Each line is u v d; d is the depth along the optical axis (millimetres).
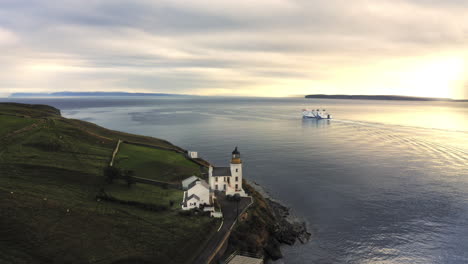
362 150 158750
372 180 108938
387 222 79062
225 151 159000
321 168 125562
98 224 64062
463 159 135125
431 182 105188
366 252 67312
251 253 65062
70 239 58312
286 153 153625
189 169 105812
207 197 77062
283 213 85438
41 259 52594
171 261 56875
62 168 88812
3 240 54688
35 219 61719
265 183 108562
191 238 63406
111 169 85875
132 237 61500
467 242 69062
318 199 94188
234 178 91250
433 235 72250
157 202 77625
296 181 110125
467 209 83938
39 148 101250
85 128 147000
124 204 74500
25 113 157875
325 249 69250
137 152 118625
